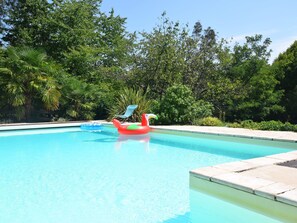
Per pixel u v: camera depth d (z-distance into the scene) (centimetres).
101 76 1927
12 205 407
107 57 2081
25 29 1941
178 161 681
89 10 2178
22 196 444
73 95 1609
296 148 721
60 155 764
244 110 2169
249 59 2278
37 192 462
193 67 1848
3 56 1573
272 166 441
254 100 2194
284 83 2427
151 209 388
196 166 630
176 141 996
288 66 2394
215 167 437
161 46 1762
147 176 550
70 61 1839
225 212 359
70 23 1941
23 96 1477
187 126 1196
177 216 365
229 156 740
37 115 1628
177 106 1316
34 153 796
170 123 1323
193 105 1338
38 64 1507
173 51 1770
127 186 489
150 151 813
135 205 404
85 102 1645
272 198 308
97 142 984
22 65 1441
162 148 860
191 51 1853
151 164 651
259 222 321
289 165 447
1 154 785
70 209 392
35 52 1512
